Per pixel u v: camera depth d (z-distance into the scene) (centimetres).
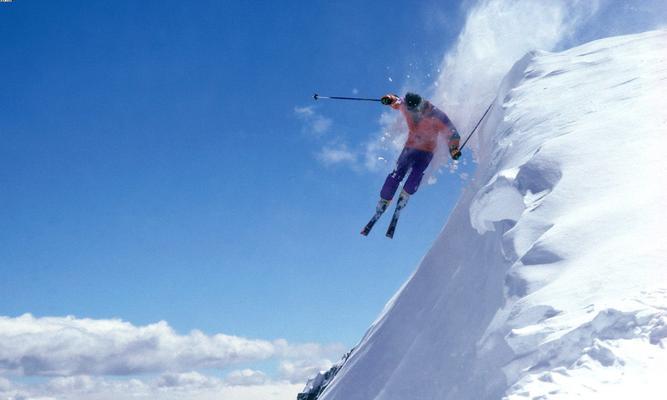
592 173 456
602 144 489
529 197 479
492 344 414
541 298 343
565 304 325
